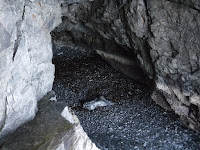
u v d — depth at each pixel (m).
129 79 12.53
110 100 10.86
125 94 11.32
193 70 8.13
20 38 4.38
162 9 7.70
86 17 10.59
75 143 4.61
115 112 10.07
